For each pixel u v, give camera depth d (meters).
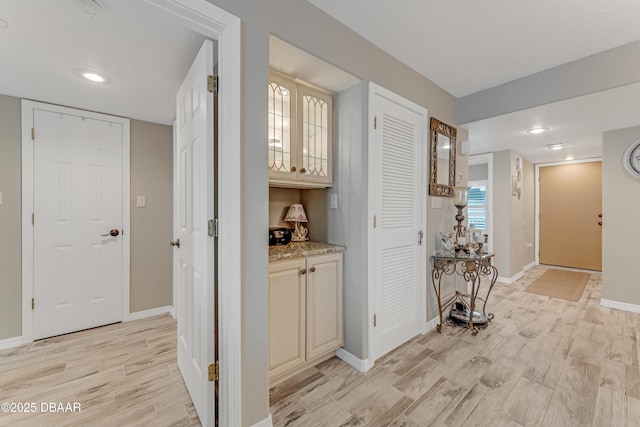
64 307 2.47
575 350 2.21
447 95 2.76
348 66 1.78
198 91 1.44
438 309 2.70
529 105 2.41
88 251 2.58
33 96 2.25
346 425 1.46
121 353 2.17
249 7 1.31
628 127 3.05
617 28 1.77
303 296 1.84
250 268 1.34
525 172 5.05
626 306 3.09
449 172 2.82
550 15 1.66
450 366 1.99
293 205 2.35
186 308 1.74
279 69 1.76
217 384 1.39
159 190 2.96
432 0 1.55
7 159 2.22
